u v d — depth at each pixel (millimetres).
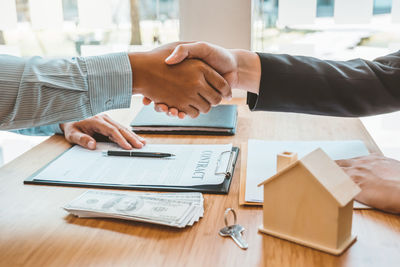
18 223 652
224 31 1412
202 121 1105
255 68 956
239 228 611
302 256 543
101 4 1505
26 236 614
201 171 811
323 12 1417
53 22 1539
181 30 1434
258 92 945
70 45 1579
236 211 670
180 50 913
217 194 733
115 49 1577
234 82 985
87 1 1503
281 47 1483
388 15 1380
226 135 1062
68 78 833
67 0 1518
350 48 1447
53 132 1102
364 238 583
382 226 612
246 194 707
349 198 536
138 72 922
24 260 554
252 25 1438
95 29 1552
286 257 542
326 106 930
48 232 624
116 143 1000
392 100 912
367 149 922
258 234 600
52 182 791
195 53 933
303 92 916
